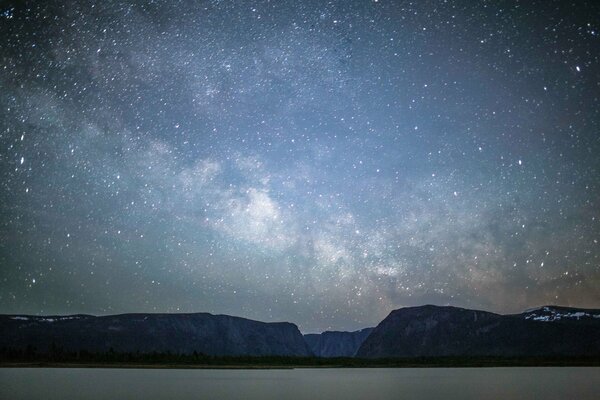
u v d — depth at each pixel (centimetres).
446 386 5591
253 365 14675
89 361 14288
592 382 5975
